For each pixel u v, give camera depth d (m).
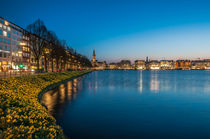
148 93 31.72
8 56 81.44
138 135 12.18
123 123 14.62
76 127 13.48
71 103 21.72
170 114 17.52
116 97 27.03
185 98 26.88
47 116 11.59
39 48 52.34
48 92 29.66
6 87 19.52
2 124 7.62
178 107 20.70
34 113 10.75
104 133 12.43
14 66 85.38
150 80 67.94
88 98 25.56
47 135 7.58
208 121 15.33
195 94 31.08
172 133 12.60
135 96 28.20
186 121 15.34
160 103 22.92
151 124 14.49
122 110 18.86
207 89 38.66
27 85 24.78
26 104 12.86
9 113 9.07
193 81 63.59
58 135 8.97
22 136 6.82
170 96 28.66
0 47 75.44
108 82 55.38
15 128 7.18
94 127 13.55
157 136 12.05
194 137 11.94
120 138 11.65
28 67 99.12
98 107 20.12
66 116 16.27
